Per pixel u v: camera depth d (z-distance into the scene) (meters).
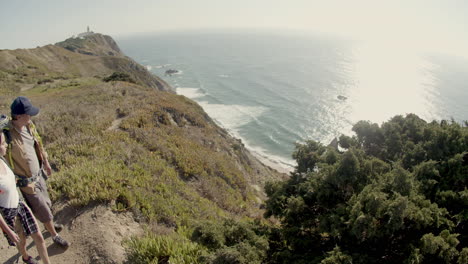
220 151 23.53
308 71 143.50
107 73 97.00
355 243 6.85
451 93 102.56
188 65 178.62
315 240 7.81
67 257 5.91
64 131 13.90
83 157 10.67
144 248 6.36
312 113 78.81
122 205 7.96
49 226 5.71
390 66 168.12
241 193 17.42
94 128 14.92
